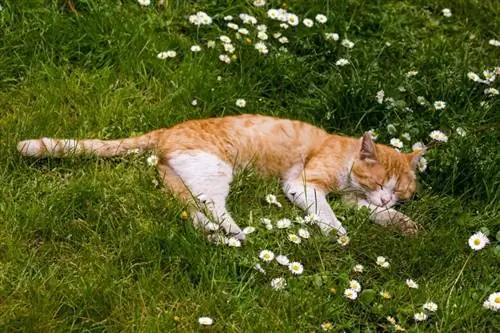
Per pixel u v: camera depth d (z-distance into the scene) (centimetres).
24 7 646
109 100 600
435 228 542
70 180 527
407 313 474
